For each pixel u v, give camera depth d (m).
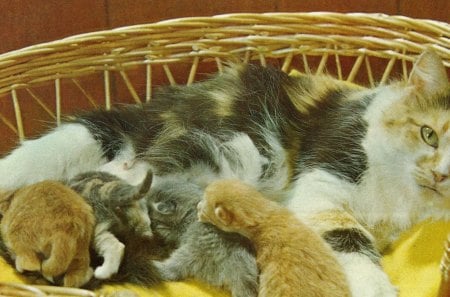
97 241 0.90
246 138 1.02
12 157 1.01
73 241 0.87
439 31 1.06
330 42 1.11
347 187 0.95
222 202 0.89
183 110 1.05
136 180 1.01
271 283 0.85
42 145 1.02
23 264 0.88
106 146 1.04
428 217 0.95
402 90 0.98
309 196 0.95
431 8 1.26
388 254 0.95
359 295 0.88
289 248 0.86
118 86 1.26
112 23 1.25
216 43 1.13
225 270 0.88
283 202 0.96
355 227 0.93
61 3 1.23
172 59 1.14
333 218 0.93
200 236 0.90
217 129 1.03
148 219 0.93
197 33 1.12
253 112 1.03
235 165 1.01
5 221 0.91
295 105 1.03
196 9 1.25
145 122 1.05
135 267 0.90
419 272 0.92
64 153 1.02
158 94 1.08
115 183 0.94
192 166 1.02
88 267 0.88
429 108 0.94
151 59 1.14
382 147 0.95
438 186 0.92
